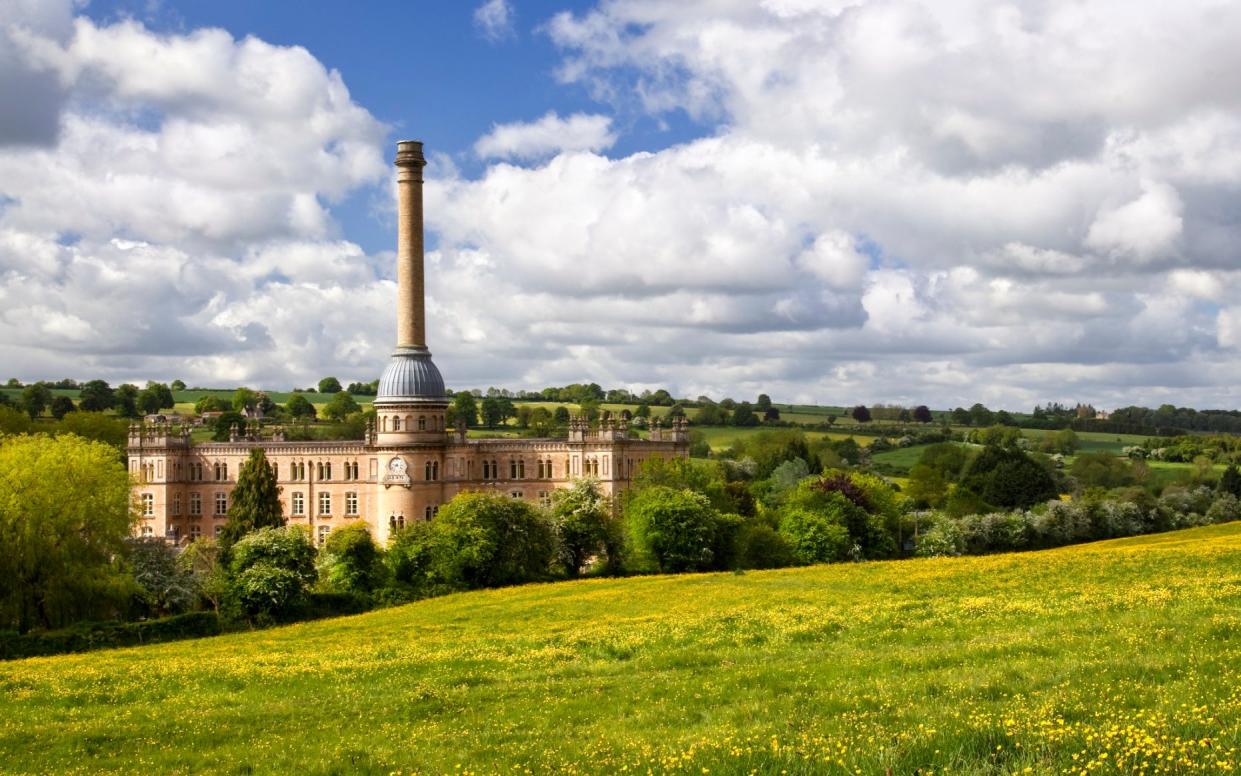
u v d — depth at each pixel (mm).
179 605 106250
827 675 39812
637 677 44375
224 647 74188
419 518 161625
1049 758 22797
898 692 34062
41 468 98250
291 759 32969
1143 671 33188
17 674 58750
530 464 166250
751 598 78250
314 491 171750
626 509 135000
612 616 73688
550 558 124500
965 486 199125
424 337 166500
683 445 178750
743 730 30047
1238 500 191875
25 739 39125
